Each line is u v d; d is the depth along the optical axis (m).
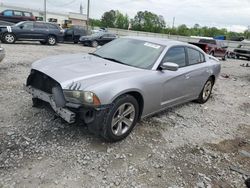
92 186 2.99
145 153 3.78
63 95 3.55
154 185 3.14
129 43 5.05
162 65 4.42
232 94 8.09
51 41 18.19
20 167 3.17
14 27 16.52
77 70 3.91
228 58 24.97
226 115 5.93
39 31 17.45
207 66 6.00
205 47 19.25
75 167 3.28
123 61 4.58
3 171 3.07
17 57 10.44
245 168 3.75
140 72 4.17
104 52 4.99
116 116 3.81
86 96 3.43
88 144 3.80
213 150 4.16
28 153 3.45
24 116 4.45
